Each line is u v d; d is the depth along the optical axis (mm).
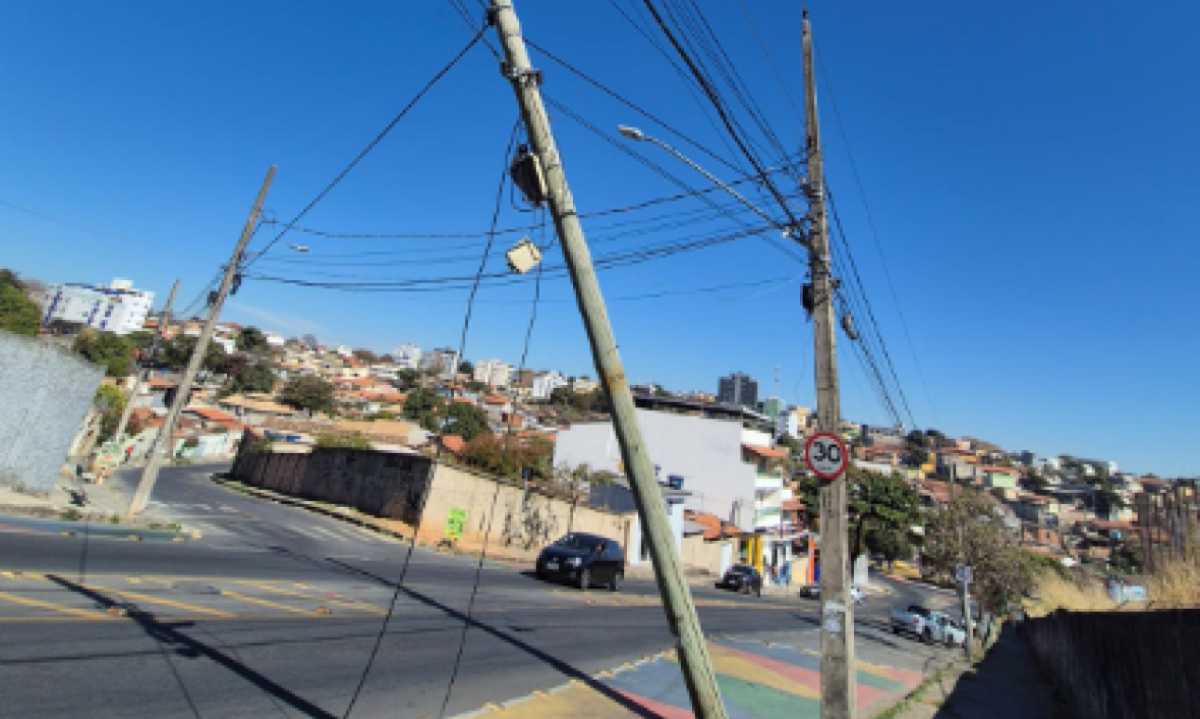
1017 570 27062
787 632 19047
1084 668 12992
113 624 6746
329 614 9344
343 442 43531
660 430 51094
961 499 28156
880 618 37750
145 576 9445
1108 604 31219
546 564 19172
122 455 25828
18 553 9219
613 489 37531
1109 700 10266
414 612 10828
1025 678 20375
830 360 8188
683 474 49781
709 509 48750
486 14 5070
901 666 17375
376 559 17172
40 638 5863
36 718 4328
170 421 16188
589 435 48031
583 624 12953
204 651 6496
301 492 35219
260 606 8961
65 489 18234
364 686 6484
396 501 26812
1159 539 17172
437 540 24188
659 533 4473
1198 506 16516
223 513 22062
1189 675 6879
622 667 9789
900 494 63969
